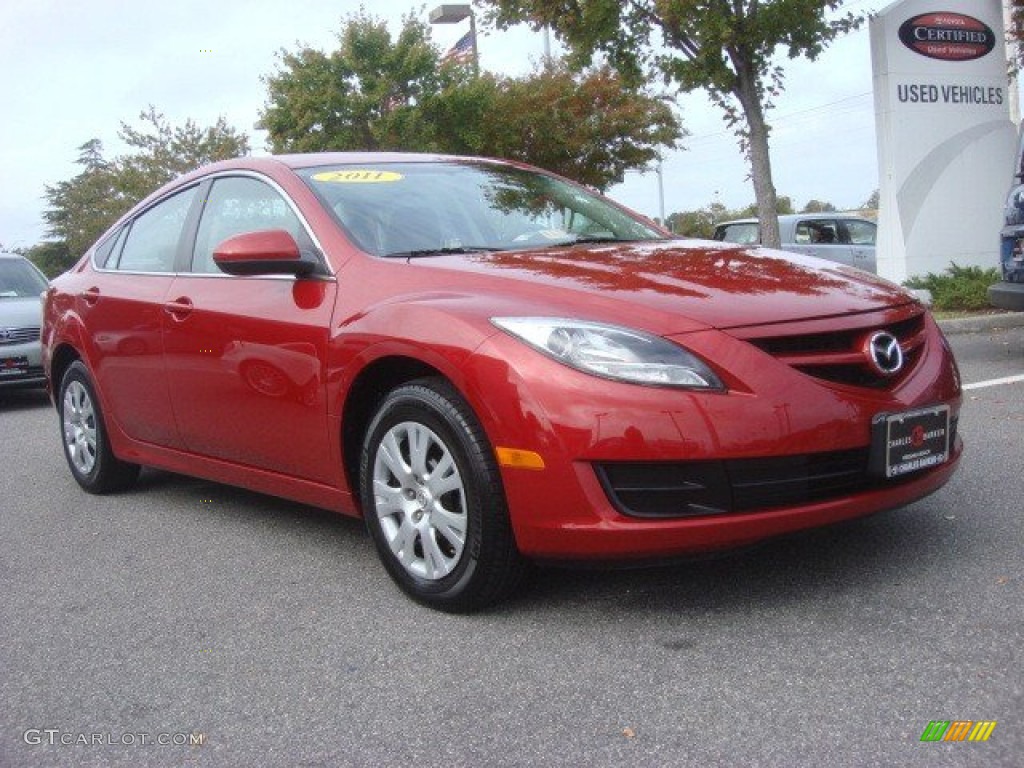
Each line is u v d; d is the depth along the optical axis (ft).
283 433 13.69
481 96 72.95
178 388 15.62
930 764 7.84
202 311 14.93
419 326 11.51
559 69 75.46
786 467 10.35
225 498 18.11
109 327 17.30
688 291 11.20
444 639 10.97
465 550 11.19
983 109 45.96
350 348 12.36
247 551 14.79
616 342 10.40
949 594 11.02
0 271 38.01
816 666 9.59
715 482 10.17
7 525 17.31
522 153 75.92
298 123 73.87
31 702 10.28
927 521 13.52
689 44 44.52
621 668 9.91
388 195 14.48
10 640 11.98
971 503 14.23
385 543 12.17
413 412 11.57
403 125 71.15
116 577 14.06
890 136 44.65
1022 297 25.44
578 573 12.50
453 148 74.28
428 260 12.81
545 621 11.17
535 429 10.42
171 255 16.61
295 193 14.40
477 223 14.35
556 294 11.22
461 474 11.13
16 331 34.09
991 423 19.62
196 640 11.56
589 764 8.28
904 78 44.47
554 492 10.40
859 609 10.80
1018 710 8.52
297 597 12.68
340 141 72.69
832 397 10.55
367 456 12.29
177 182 17.54
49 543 15.99
